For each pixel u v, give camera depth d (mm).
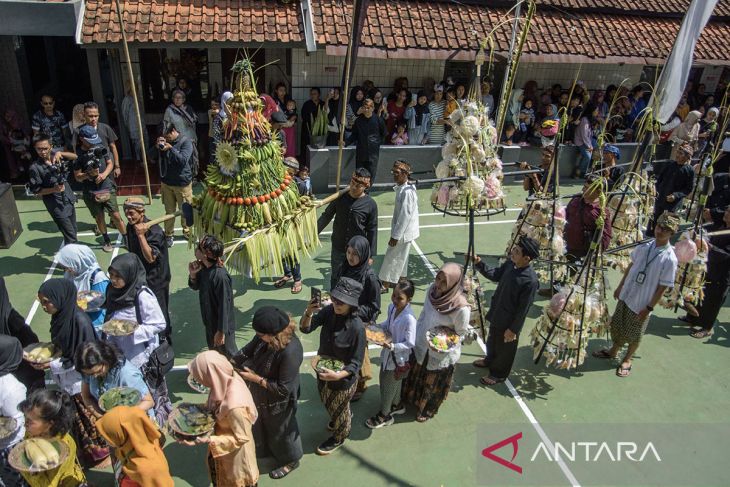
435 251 9523
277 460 5016
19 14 9508
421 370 5582
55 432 4035
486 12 13031
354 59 7566
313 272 8617
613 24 13773
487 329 7141
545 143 12664
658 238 6168
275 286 8109
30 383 5047
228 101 6055
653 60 13148
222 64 13023
